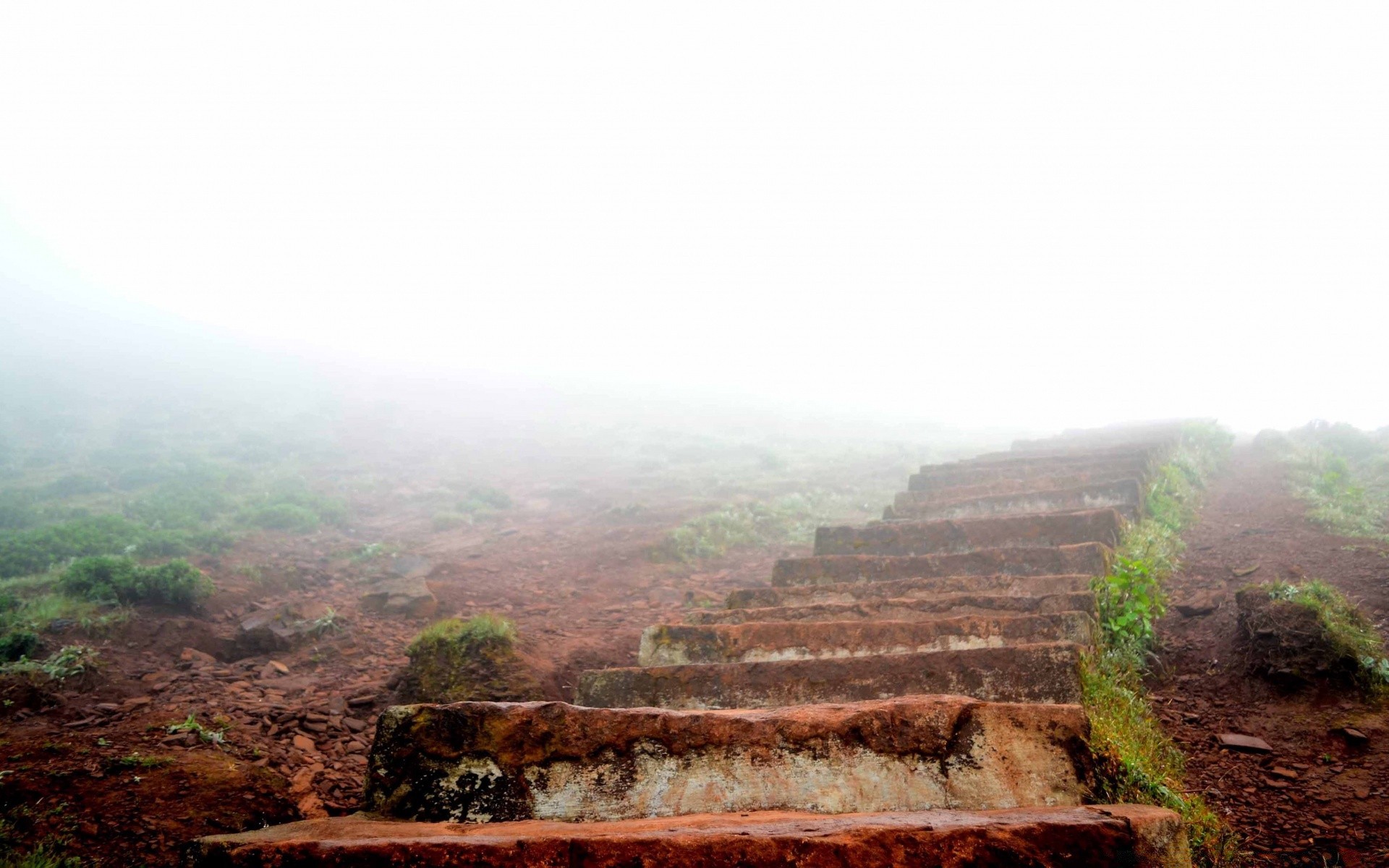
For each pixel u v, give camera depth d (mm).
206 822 4098
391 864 2764
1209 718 5281
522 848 2795
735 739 3799
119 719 5523
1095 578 6406
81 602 7723
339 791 4785
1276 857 3900
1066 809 3330
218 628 8008
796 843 2789
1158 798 3988
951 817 3168
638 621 8789
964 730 3834
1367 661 5164
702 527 12672
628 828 3148
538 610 9383
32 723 5344
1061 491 9008
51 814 3938
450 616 9016
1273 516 9227
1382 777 4363
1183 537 8773
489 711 3861
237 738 5215
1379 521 8406
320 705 6094
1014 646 4918
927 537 8117
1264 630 5688
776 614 6559
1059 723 3850
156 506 13461
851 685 4906
